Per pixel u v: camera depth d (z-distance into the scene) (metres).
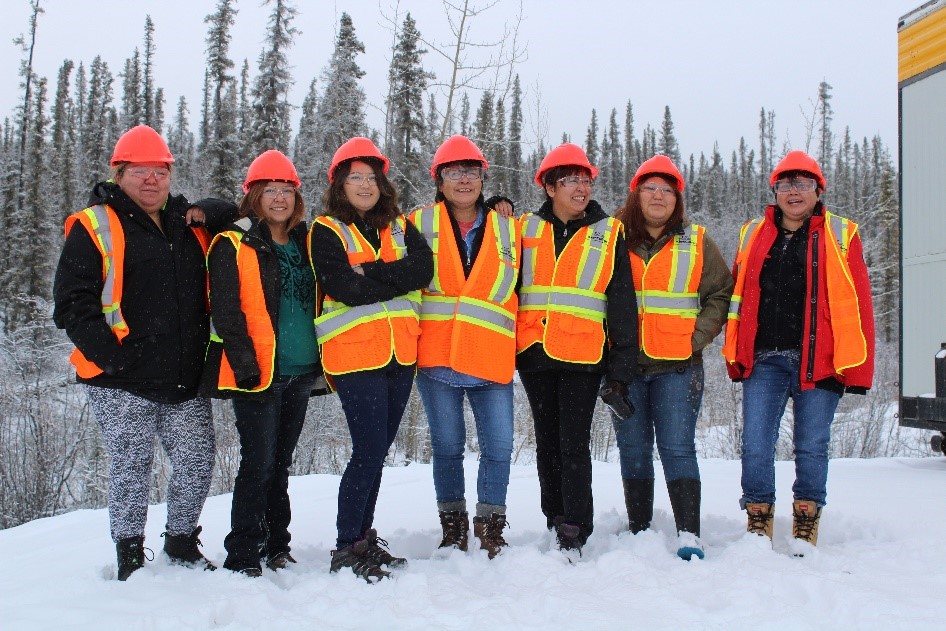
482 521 4.25
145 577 3.62
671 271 4.42
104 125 49.72
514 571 3.74
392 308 4.11
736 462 7.21
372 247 4.11
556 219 4.57
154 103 47.78
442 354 4.33
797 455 4.37
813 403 4.29
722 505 5.35
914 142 8.02
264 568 4.09
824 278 4.27
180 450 3.97
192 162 46.88
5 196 34.44
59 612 3.21
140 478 3.80
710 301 4.53
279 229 4.23
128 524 3.77
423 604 3.26
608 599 3.27
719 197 59.31
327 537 4.78
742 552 3.91
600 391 4.32
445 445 4.41
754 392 4.43
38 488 10.84
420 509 5.42
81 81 70.69
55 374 15.26
